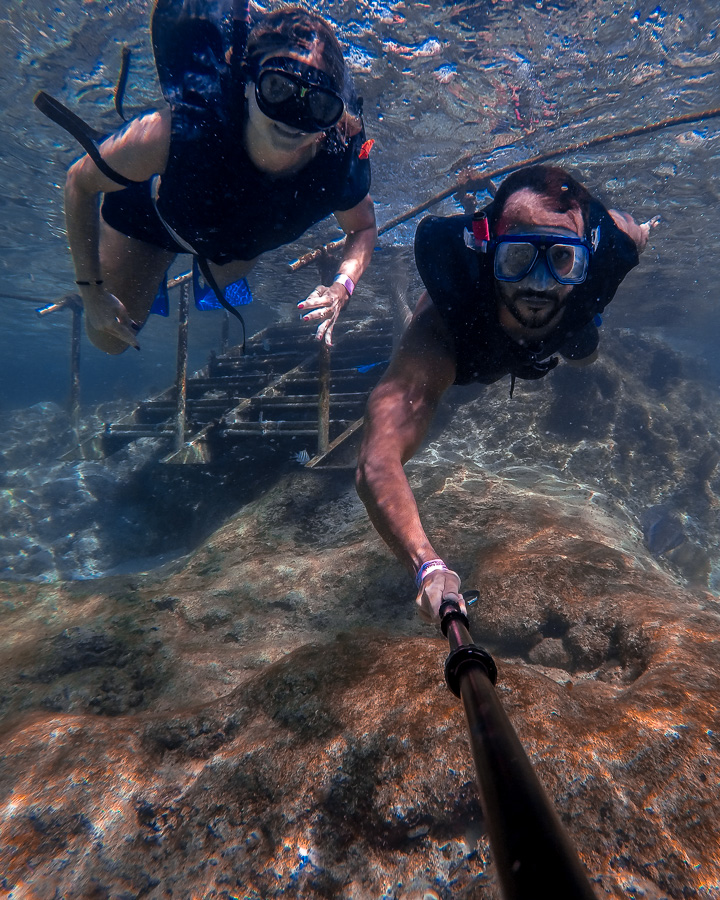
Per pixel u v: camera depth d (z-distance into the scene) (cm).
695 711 152
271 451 733
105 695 278
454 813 142
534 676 177
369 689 180
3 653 336
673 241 1466
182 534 779
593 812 130
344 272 379
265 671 208
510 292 233
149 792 167
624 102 922
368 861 139
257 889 139
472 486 517
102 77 962
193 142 277
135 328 452
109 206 373
